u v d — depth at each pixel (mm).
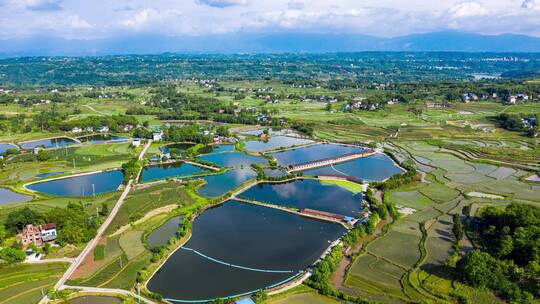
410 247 184750
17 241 185500
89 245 185750
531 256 161750
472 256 156250
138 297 147125
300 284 156250
